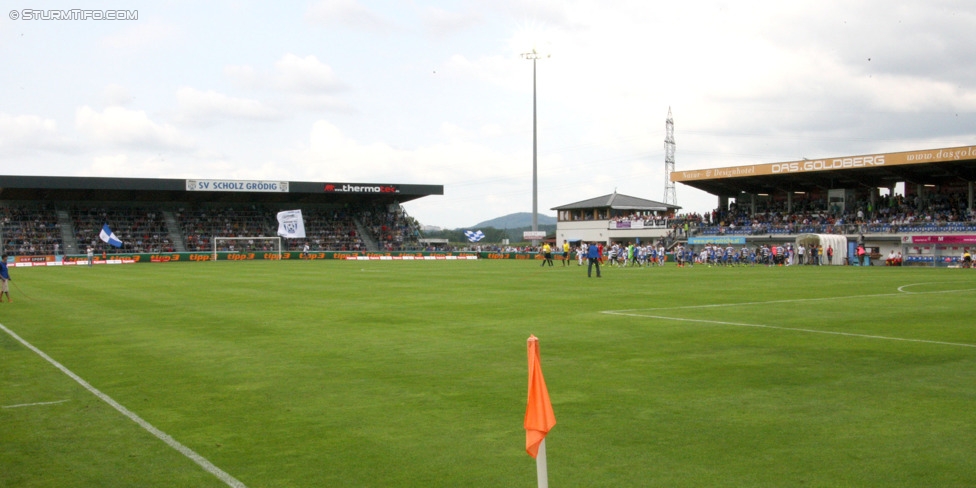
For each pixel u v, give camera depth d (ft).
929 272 160.76
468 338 54.75
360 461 25.77
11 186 228.84
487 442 27.89
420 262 240.94
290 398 35.37
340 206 316.60
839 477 23.71
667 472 24.31
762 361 44.27
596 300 86.07
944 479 23.49
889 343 51.16
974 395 35.01
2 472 24.85
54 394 36.55
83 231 259.39
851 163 222.48
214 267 193.57
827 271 167.22
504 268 185.06
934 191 248.73
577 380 38.81
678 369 41.81
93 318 69.67
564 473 24.32
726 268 187.21
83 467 25.34
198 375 41.16
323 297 91.50
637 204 327.88
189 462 25.79
